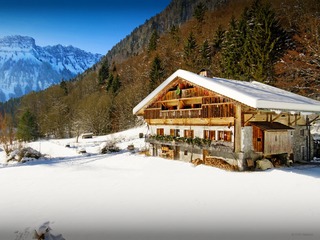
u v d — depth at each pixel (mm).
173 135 23359
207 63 58562
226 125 18688
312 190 13016
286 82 36969
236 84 21141
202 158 20781
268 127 17828
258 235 8711
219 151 19078
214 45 63562
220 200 12039
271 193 12750
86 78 123812
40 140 66188
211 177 16141
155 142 24234
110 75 95312
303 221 9633
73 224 9977
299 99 20562
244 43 44000
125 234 9055
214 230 9164
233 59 45188
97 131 69438
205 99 19844
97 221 10188
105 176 17938
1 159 31422
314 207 10859
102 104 76250
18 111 101750
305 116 21312
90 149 40094
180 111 22000
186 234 8945
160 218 10297
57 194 13898
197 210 10969
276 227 9234
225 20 83438
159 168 19672
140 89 71750
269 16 41125
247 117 17938
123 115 67812
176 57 79812
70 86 124062
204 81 18828
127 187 14734
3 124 44406
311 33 39531
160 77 67062
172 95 22969
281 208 10875
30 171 20641
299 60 37000
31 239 8742
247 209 10891
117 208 11500
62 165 23438
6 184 16531
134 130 54562
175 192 13453
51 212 11297
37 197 13469
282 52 42281
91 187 15055
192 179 15930
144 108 26297
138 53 126438
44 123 80250
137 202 12172
